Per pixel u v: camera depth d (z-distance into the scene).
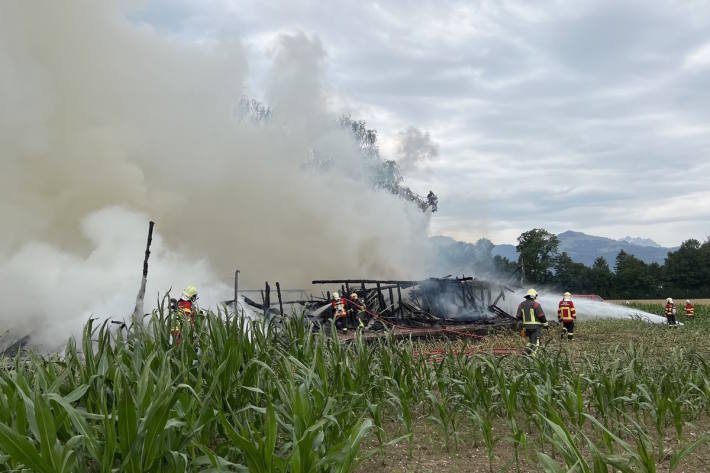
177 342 5.53
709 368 7.35
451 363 7.08
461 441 5.70
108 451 3.04
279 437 4.83
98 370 4.30
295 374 5.10
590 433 5.84
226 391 4.75
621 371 6.58
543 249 92.00
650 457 3.35
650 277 91.50
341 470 3.31
